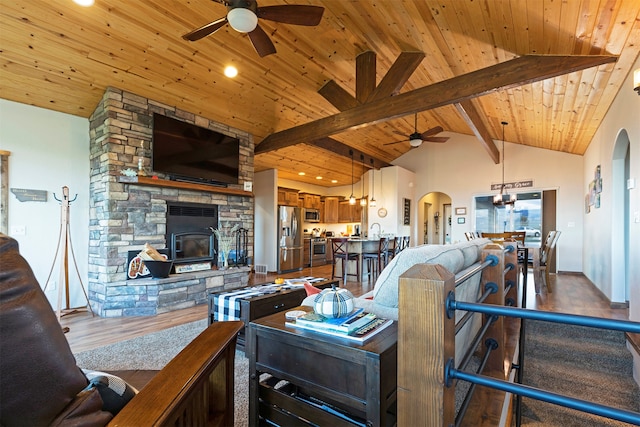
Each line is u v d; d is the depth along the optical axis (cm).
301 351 127
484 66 395
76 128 420
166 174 447
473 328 163
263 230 802
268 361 137
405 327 80
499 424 137
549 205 751
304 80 482
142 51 362
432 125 771
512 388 71
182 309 429
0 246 61
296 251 818
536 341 315
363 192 931
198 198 495
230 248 540
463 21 301
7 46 312
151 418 71
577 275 660
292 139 561
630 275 306
